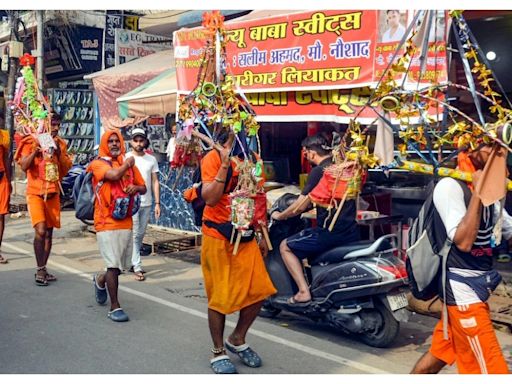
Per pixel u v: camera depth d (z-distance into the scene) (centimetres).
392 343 472
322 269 478
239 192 388
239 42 624
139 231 657
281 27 589
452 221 292
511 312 515
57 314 525
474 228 284
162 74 883
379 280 443
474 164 299
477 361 301
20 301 563
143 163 658
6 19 1509
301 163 797
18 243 849
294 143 862
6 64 1297
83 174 542
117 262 507
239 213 384
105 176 497
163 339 467
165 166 869
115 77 958
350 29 539
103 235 505
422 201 660
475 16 621
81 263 732
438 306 529
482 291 299
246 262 399
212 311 398
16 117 629
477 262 300
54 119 615
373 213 573
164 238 812
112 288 510
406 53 359
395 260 461
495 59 648
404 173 710
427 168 321
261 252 427
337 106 567
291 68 586
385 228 630
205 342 461
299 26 575
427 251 308
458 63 608
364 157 374
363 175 452
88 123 1307
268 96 619
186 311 541
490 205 293
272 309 527
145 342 460
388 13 512
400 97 343
